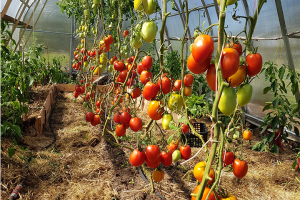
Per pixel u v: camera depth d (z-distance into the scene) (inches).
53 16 277.7
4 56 107.3
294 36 107.7
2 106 88.7
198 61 26.2
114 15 95.9
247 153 110.5
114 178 86.7
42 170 87.9
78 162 97.4
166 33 213.5
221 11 24.1
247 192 82.7
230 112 26.6
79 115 156.6
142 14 45.3
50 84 204.8
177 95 42.8
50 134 123.2
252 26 28.5
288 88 124.3
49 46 284.0
